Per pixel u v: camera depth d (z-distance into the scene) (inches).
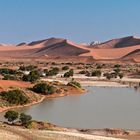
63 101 3024.1
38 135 1422.2
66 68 6373.0
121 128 2064.5
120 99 3164.4
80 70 6437.0
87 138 1539.1
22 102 2763.3
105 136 1804.9
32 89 3297.2
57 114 2449.6
